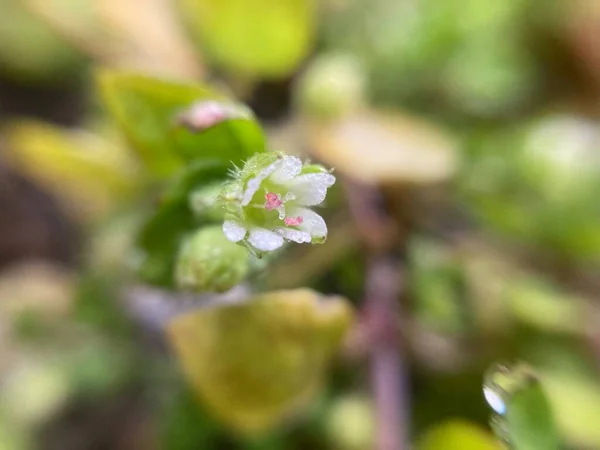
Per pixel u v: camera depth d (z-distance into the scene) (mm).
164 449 47
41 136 50
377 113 53
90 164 50
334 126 49
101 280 50
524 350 48
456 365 47
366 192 50
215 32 52
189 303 45
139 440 52
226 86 56
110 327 52
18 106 64
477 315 48
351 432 46
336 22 60
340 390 48
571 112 59
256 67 54
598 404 46
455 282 50
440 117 57
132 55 56
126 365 52
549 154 53
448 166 49
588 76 59
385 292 47
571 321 49
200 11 53
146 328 51
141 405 53
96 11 57
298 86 57
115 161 50
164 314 48
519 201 53
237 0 51
